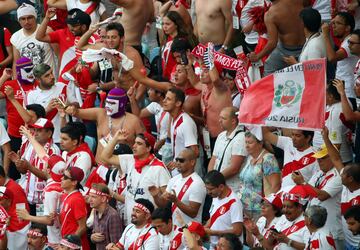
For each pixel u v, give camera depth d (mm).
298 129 43562
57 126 53156
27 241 49469
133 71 50719
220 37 52969
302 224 42125
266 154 45125
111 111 49656
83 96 53594
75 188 47531
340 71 49188
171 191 45969
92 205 46625
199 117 49375
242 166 46219
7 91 51969
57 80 56875
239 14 52250
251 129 44875
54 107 51656
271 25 50188
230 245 41719
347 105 45219
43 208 50125
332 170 43344
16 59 57500
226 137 46688
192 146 47812
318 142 46375
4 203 49281
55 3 57375
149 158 47094
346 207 42594
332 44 49875
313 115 42781
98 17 57156
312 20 48281
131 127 49750
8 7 60000
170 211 44656
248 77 47250
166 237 44750
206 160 49188
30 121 52062
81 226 47312
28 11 56750
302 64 42844
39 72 53656
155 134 52344
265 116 43438
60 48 55906
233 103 48469
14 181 51844
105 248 46812
